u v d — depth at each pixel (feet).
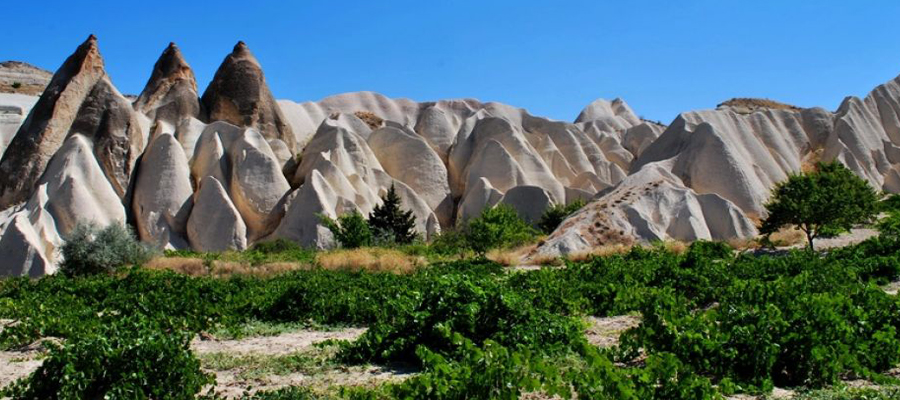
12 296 56.24
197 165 144.36
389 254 84.64
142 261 84.07
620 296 42.39
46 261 102.37
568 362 28.81
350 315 43.34
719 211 106.63
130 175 136.67
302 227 124.88
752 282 37.81
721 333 26.45
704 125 134.92
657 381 23.80
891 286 51.37
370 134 174.70
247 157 139.85
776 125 172.86
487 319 30.89
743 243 93.15
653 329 27.96
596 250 86.02
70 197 121.19
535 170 162.61
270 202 135.54
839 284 41.55
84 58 145.79
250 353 33.76
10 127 161.38
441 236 110.11
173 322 41.50
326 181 134.41
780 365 25.70
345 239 108.78
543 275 53.31
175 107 159.63
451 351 29.45
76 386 23.86
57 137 136.77
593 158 183.73
